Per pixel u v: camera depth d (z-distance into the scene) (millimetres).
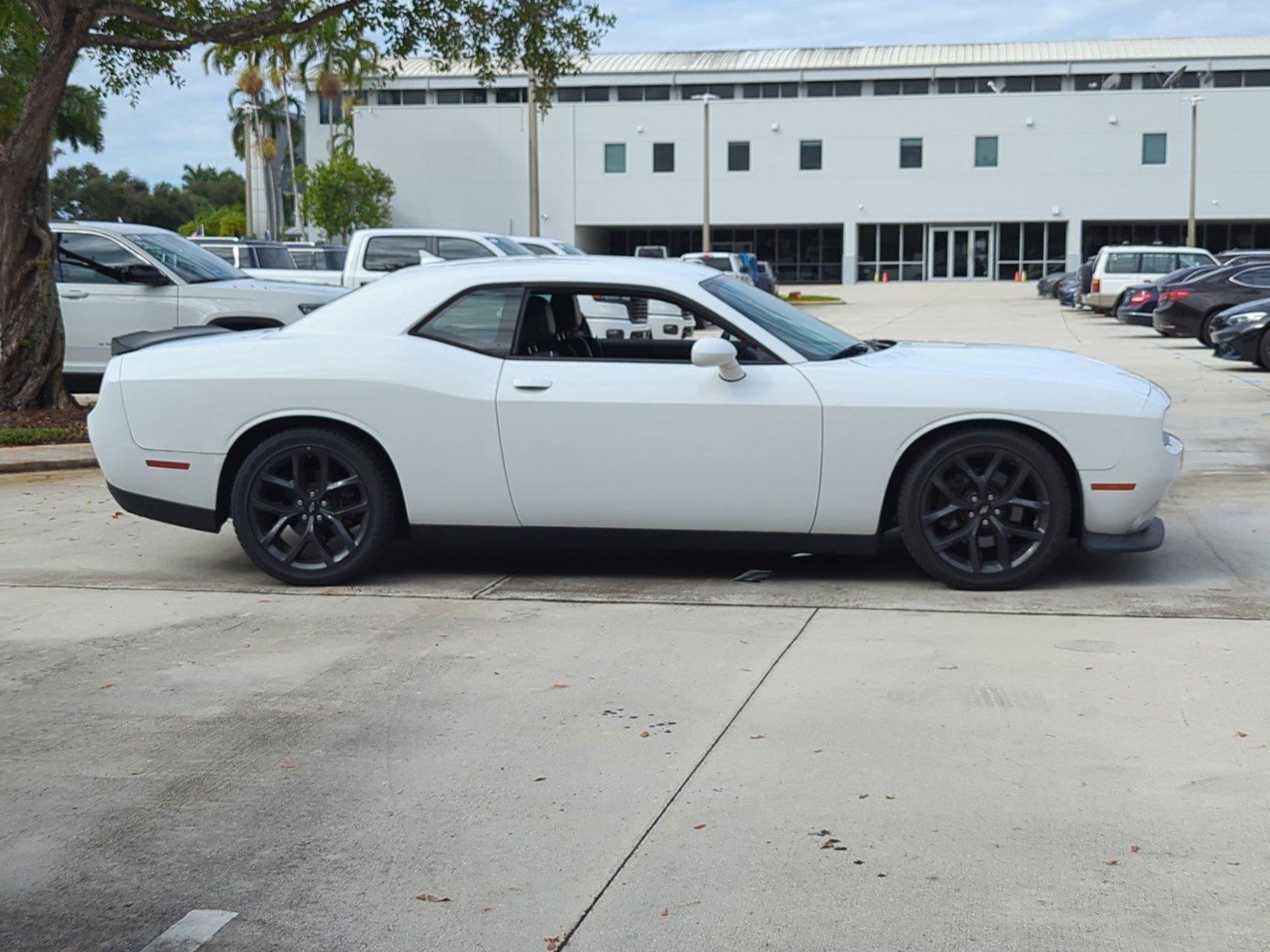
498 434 6047
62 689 4836
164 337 6824
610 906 3105
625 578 6402
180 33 12539
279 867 3365
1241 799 3600
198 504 6387
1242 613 5461
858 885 3166
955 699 4461
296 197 65125
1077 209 58812
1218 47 63875
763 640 5246
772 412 5852
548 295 6352
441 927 3035
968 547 5938
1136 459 5742
